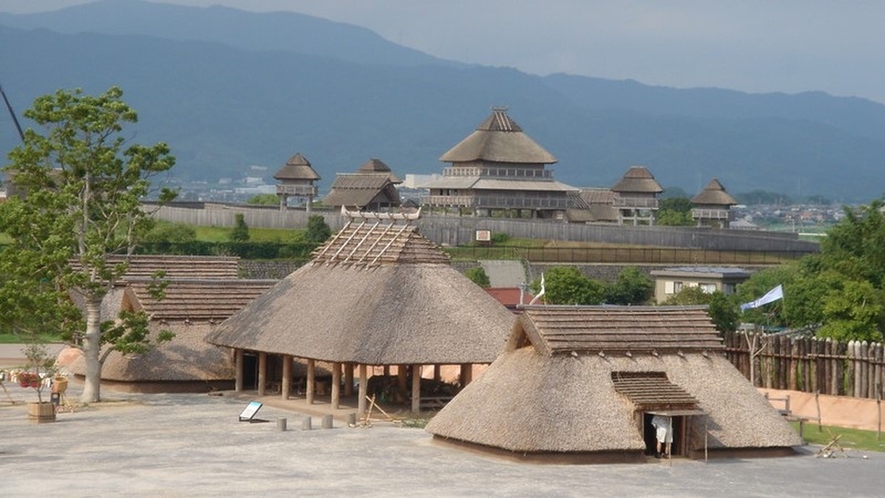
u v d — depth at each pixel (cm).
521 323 11162
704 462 10794
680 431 11019
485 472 9956
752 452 11144
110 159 14062
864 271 19838
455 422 11012
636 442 10581
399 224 14400
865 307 16712
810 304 19238
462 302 13038
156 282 15050
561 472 10075
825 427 13275
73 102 14212
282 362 14738
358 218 14712
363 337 12506
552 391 10681
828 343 14088
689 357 11506
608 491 9369
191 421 12512
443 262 13538
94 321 13912
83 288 13888
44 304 13612
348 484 9338
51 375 13862
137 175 14338
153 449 10825
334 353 12550
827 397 13738
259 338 13762
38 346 17550
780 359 14562
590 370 10950
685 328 11638
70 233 13925
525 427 10444
